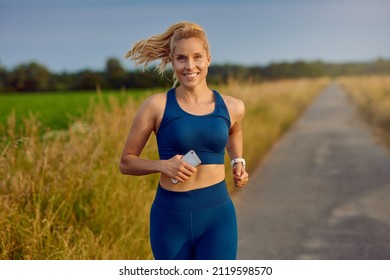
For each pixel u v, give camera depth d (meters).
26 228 5.71
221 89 19.53
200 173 3.95
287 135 21.45
